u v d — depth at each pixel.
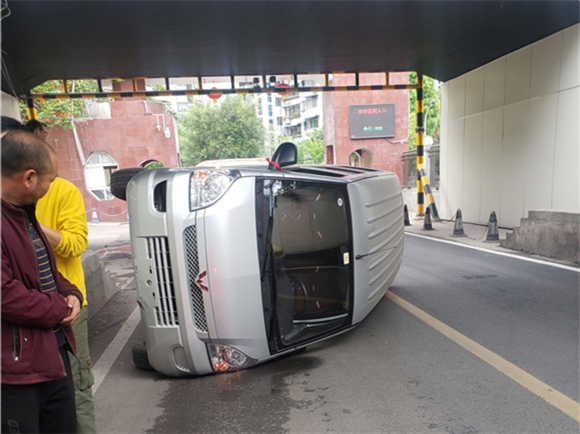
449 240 9.02
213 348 2.96
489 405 2.61
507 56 9.73
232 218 2.82
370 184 3.97
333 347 3.63
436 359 3.30
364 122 23.97
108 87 19.06
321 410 2.63
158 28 7.43
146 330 2.96
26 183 1.57
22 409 1.50
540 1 7.00
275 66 10.69
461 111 11.75
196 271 2.82
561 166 8.32
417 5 6.98
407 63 10.92
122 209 19.02
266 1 6.52
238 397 2.83
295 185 3.22
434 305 4.63
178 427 2.51
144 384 3.10
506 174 9.98
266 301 3.02
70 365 1.93
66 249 2.11
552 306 4.37
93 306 5.04
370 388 2.89
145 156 19.11
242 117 30.19
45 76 10.27
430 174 17.42
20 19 6.70
